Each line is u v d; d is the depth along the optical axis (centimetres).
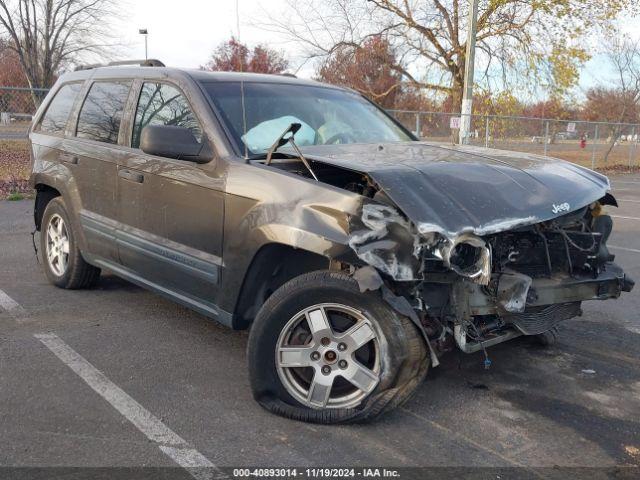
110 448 335
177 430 354
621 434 363
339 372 357
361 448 339
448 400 400
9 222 954
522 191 378
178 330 514
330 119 498
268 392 374
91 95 575
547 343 496
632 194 1642
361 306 344
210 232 417
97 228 532
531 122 2306
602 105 3247
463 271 341
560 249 396
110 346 477
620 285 412
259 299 407
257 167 394
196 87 461
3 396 391
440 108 2402
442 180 365
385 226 334
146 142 410
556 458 336
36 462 320
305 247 350
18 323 521
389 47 2334
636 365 466
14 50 2772
